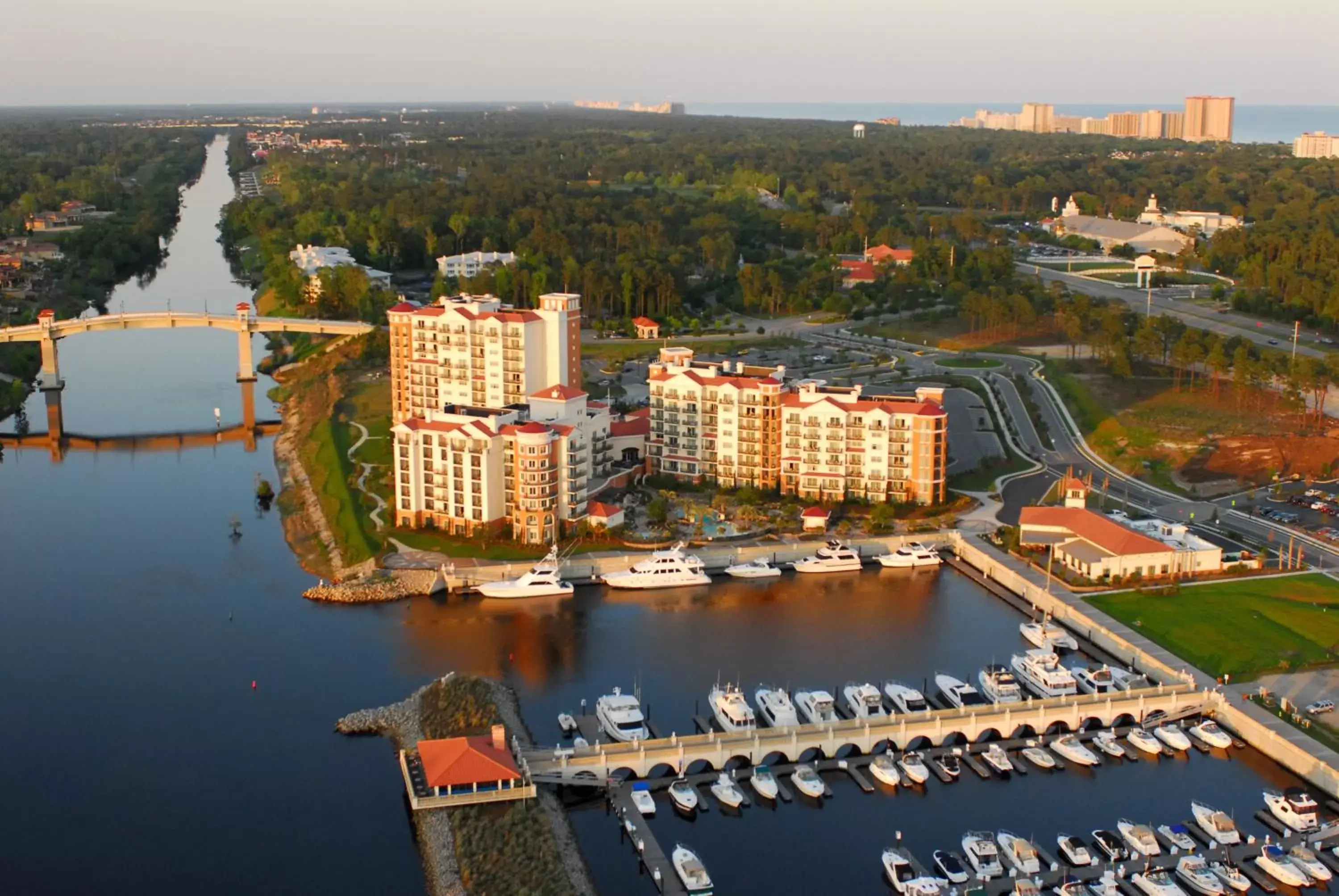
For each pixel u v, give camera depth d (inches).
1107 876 7465.6
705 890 7396.7
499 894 7214.6
